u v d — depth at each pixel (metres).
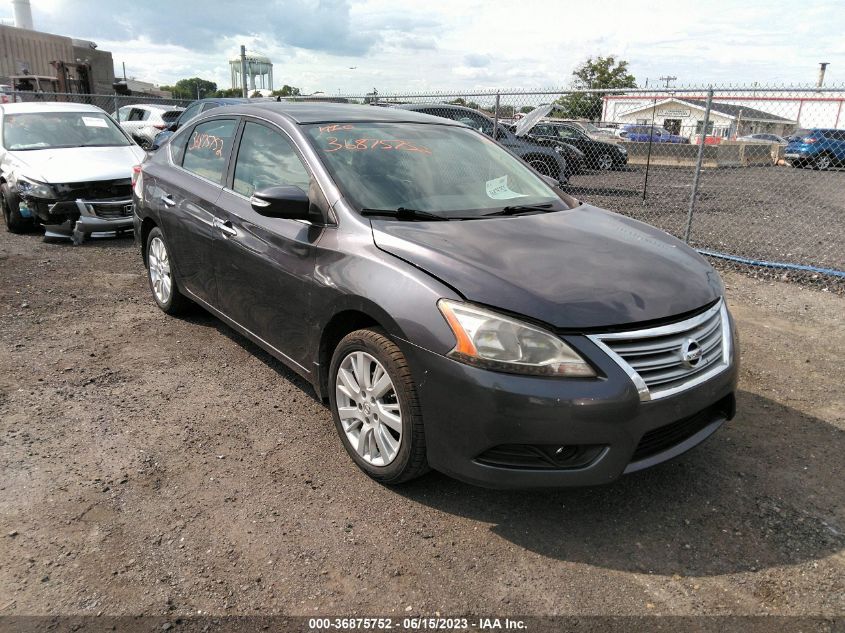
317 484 3.10
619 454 2.56
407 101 12.73
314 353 3.37
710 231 10.11
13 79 23.16
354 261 3.05
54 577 2.44
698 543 2.75
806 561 2.65
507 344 2.53
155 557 2.57
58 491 2.96
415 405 2.77
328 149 3.62
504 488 2.62
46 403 3.81
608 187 14.09
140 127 16.19
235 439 3.49
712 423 3.01
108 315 5.39
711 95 7.29
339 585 2.46
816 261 8.01
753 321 5.68
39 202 7.82
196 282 4.61
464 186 3.75
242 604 2.35
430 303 2.69
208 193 4.29
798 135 14.09
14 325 5.09
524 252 2.98
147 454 3.31
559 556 2.66
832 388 4.33
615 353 2.56
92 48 41.06
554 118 13.59
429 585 2.48
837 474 3.30
